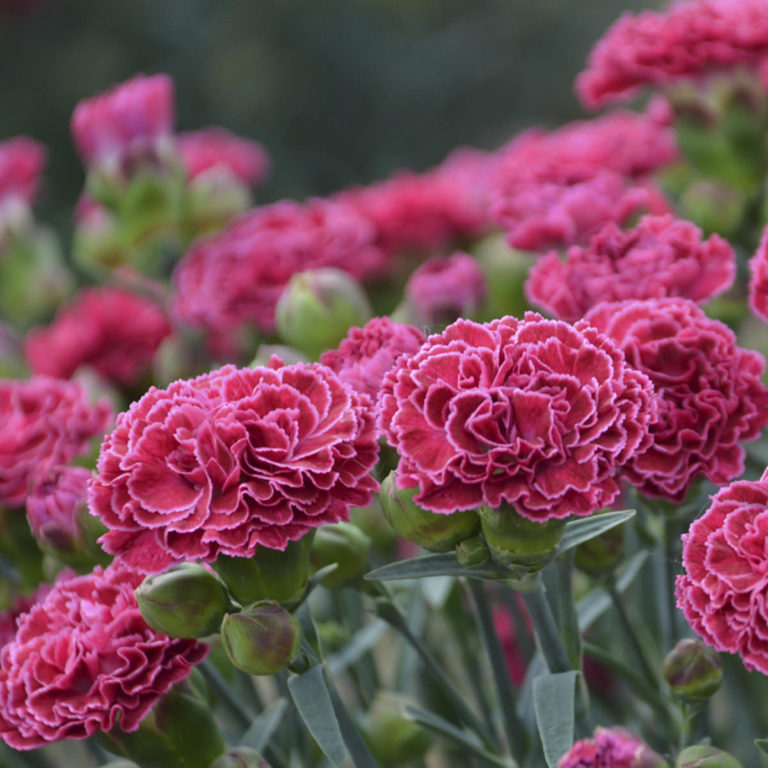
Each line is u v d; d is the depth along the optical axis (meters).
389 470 0.68
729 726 0.77
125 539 0.65
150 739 0.68
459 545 0.66
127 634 0.67
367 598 0.75
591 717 0.75
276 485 0.64
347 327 0.74
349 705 0.82
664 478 0.67
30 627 0.68
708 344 0.68
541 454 0.64
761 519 0.64
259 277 0.80
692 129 0.80
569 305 0.71
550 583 0.69
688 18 0.77
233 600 0.67
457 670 0.82
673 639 0.71
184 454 0.65
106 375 0.84
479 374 0.64
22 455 0.72
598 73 0.80
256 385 0.66
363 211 0.86
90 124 0.88
